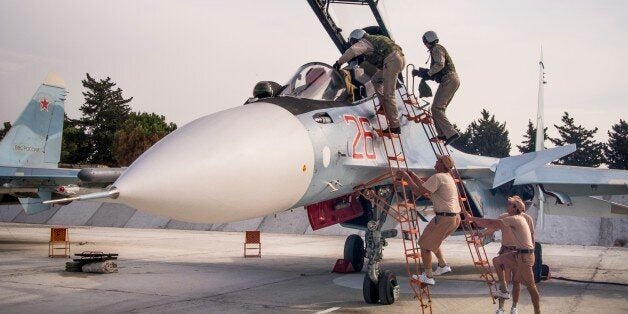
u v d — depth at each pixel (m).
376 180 8.27
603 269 13.29
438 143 8.55
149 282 10.46
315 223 8.82
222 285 10.16
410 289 9.83
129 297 8.78
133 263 13.73
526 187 11.98
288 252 17.23
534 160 8.14
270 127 6.58
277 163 6.30
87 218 31.34
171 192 5.53
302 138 6.81
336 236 24.09
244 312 7.61
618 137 51.66
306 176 6.80
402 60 8.10
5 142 22.58
